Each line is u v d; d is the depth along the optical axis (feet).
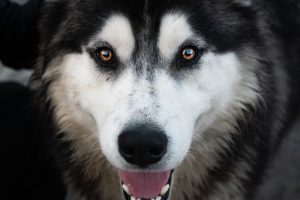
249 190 2.54
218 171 2.46
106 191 2.52
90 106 2.22
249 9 2.35
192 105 2.17
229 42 2.26
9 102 2.83
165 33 2.16
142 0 2.15
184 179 2.46
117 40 2.16
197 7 2.20
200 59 2.20
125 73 2.16
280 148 3.04
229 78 2.27
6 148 2.78
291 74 2.85
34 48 2.66
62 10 2.33
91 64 2.21
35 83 2.46
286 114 2.83
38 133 2.61
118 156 2.09
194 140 2.30
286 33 2.83
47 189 2.77
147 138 2.03
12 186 2.79
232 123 2.37
